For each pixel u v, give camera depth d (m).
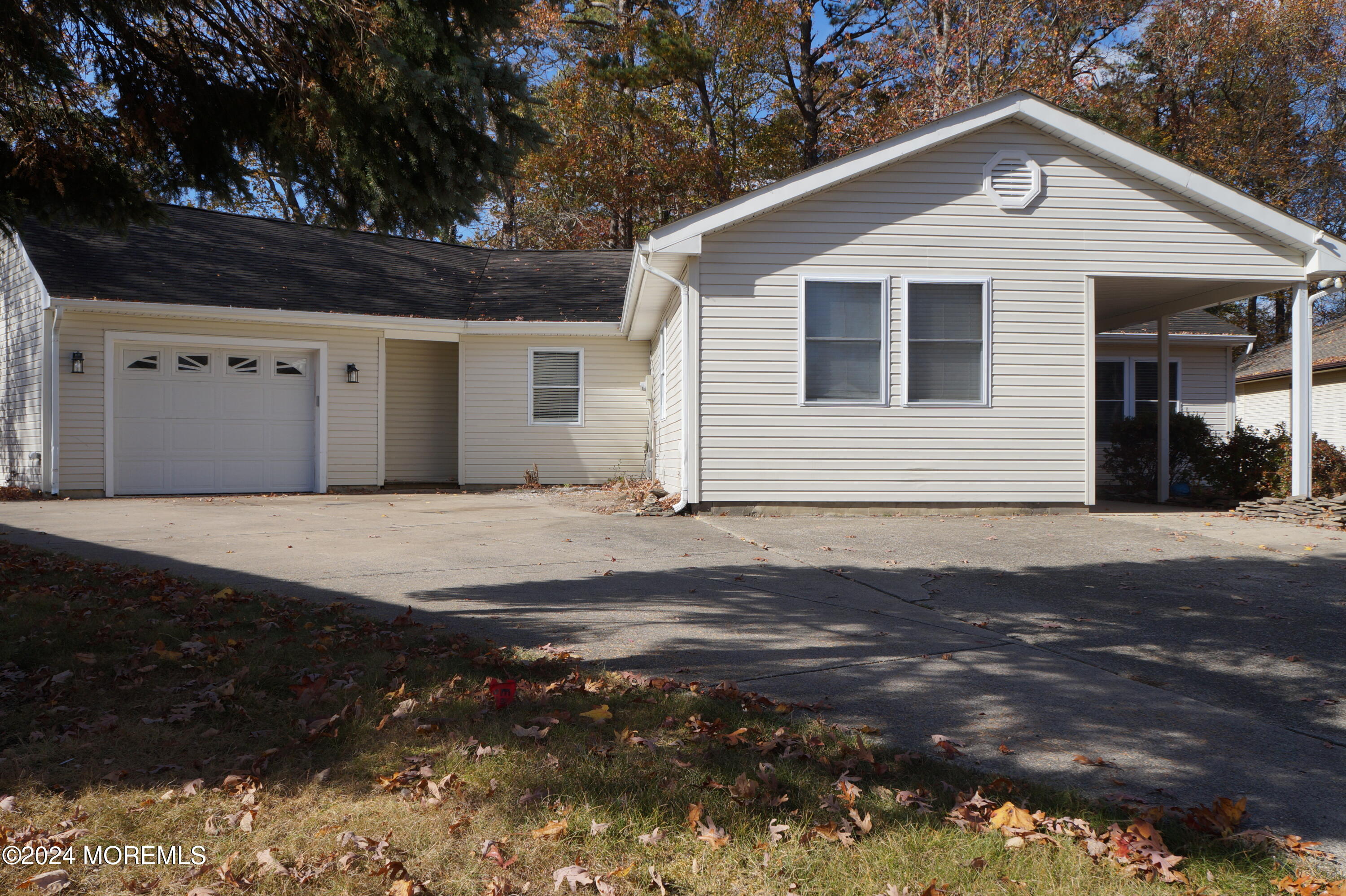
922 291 11.16
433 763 3.48
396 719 3.94
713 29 28.53
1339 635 5.79
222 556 8.09
